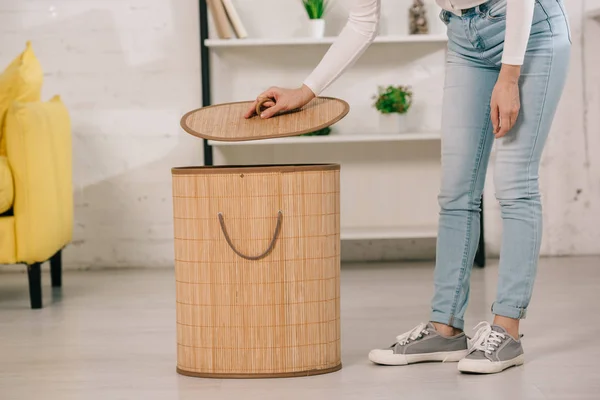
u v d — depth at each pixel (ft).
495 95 7.04
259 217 7.08
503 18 7.10
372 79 15.15
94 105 15.11
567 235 15.20
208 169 7.12
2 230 11.02
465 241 7.62
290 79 15.14
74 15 15.02
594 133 15.05
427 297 11.37
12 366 7.97
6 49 15.03
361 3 7.66
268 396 6.61
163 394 6.77
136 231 15.23
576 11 14.88
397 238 15.33
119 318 10.39
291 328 7.18
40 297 11.30
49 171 11.46
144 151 15.17
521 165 7.25
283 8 14.94
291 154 15.25
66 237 12.66
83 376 7.50
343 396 6.57
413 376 7.14
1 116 11.53
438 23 14.66
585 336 8.59
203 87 14.40
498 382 6.87
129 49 15.07
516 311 7.33
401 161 15.31
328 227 7.26
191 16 15.02
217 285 7.16
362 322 9.78
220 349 7.21
